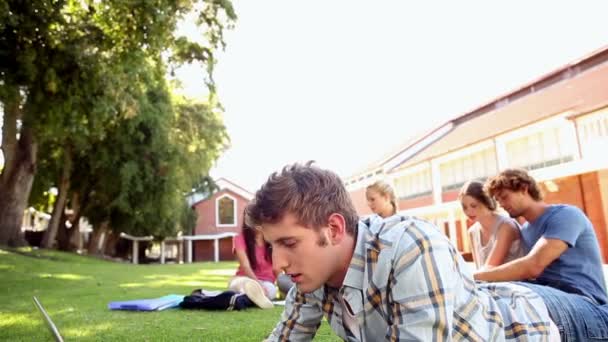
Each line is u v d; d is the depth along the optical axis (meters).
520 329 1.42
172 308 4.92
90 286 8.41
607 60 19.17
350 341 1.49
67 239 28.25
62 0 11.13
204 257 44.22
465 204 3.25
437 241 1.29
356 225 1.38
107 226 30.58
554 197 14.39
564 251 2.03
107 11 11.84
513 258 2.88
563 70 21.09
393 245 1.29
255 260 5.59
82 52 12.05
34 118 13.80
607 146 14.03
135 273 13.30
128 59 12.49
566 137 15.69
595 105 14.67
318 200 1.28
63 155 24.19
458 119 28.36
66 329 3.62
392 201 4.59
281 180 1.30
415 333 1.20
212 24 13.35
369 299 1.33
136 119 23.28
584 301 1.70
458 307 1.29
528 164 17.50
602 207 12.74
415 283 1.23
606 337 1.62
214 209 44.59
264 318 4.10
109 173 25.22
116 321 3.99
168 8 11.88
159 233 30.34
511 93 24.08
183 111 28.80
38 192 27.56
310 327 1.73
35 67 11.77
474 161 20.39
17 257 13.94
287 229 1.26
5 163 18.89
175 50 13.59
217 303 4.67
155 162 26.14
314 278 1.32
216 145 31.59
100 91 13.42
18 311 4.81
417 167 24.12
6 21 10.59
